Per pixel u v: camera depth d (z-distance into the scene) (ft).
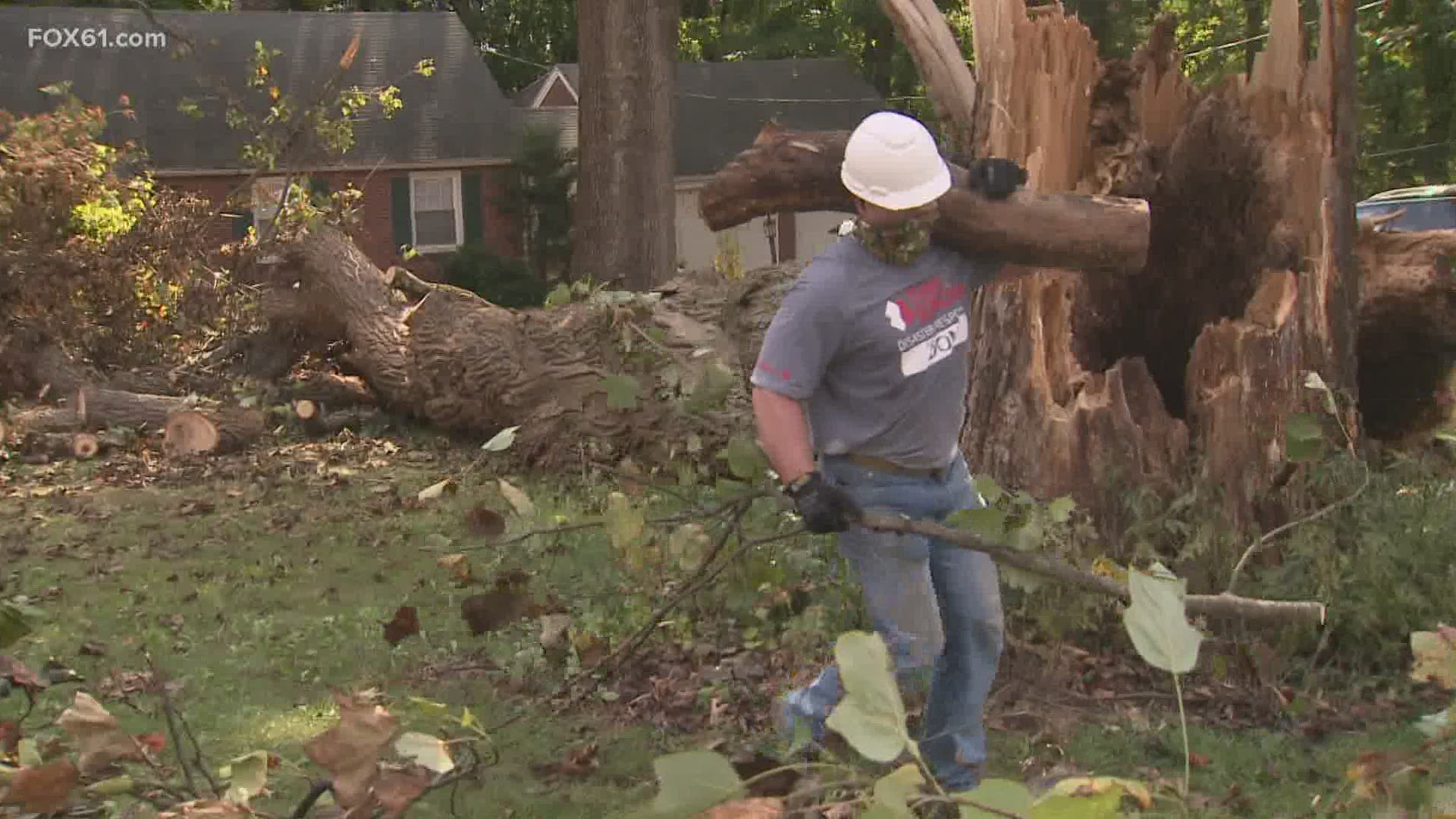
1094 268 21.79
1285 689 26.81
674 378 30.07
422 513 44.88
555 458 48.91
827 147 23.47
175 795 18.47
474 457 53.88
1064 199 21.61
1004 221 21.13
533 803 21.85
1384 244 42.19
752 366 47.70
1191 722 25.63
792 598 30.50
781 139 23.65
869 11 200.85
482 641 30.66
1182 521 29.55
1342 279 32.45
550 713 26.12
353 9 223.30
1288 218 32.71
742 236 176.86
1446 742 16.14
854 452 19.90
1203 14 166.71
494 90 166.50
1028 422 30.96
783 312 19.48
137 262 67.41
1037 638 28.25
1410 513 28.91
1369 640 27.81
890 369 19.51
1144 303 38.37
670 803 12.66
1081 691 27.30
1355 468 29.25
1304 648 28.50
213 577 37.11
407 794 16.25
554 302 34.68
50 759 19.22
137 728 25.03
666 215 111.96
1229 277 35.91
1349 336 32.55
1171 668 12.55
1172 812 20.29
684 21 230.89
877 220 19.24
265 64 96.89
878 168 19.10
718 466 44.47
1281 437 29.76
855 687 12.28
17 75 150.41
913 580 19.81
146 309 67.62
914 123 19.51
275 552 39.86
